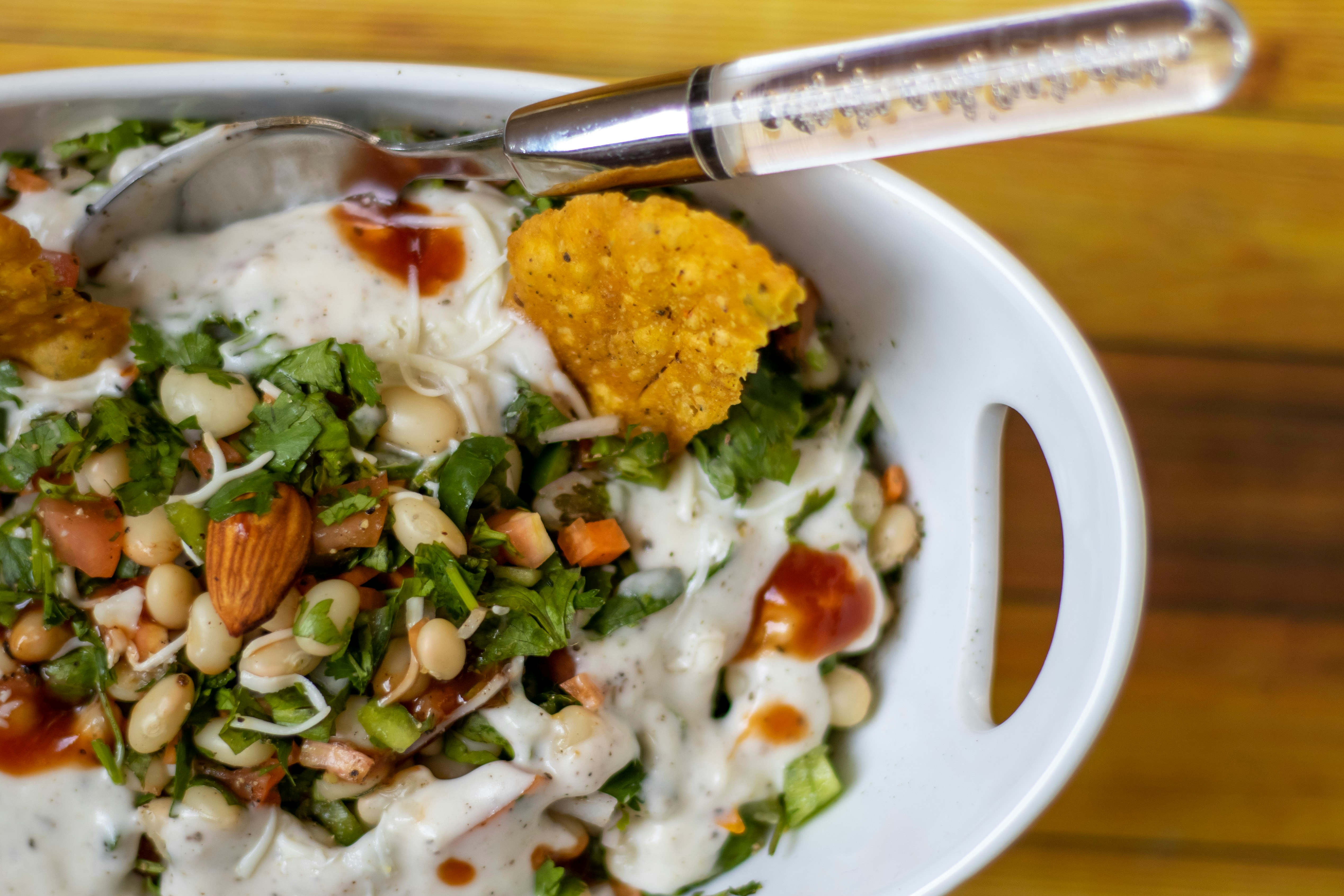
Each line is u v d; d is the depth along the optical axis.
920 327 0.33
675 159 0.29
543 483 0.33
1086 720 0.30
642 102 0.29
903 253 0.32
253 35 0.36
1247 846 0.38
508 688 0.32
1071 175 0.38
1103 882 0.38
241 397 0.31
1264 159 0.38
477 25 0.36
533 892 0.33
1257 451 0.38
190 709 0.31
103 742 0.32
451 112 0.32
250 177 0.32
